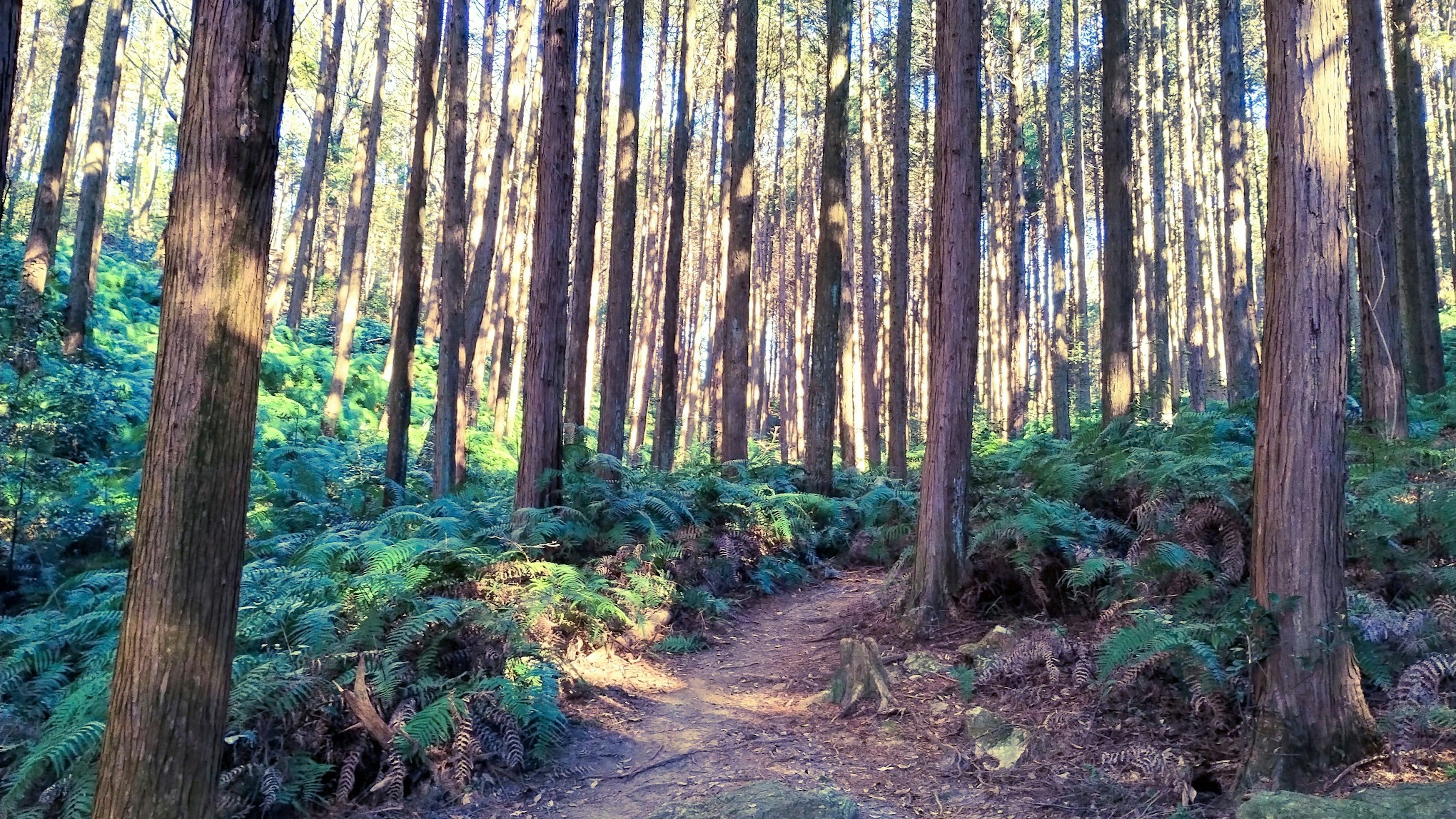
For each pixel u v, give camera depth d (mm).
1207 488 6023
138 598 2924
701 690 6270
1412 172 13039
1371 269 8984
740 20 13945
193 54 3035
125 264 21453
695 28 22641
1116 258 10828
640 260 27656
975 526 7719
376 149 18625
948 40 7168
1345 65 3625
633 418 27578
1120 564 5715
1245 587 4457
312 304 32500
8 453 8562
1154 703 4410
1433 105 28406
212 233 2971
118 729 2896
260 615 5484
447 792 4406
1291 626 3527
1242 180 14219
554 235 8422
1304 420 3564
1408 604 4578
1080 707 4637
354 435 17203
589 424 25984
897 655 6258
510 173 22375
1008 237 22672
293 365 18812
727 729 5383
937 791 4160
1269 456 3672
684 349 33281
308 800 4262
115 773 2879
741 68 13883
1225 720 4031
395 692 4848
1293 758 3410
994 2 23094
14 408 8594
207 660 2982
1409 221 13047
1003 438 20047
